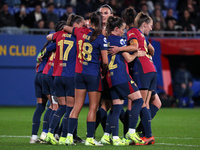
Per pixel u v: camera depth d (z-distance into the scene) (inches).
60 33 907.4
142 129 920.3
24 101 2159.2
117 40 879.7
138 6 2377.0
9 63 2132.1
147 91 906.7
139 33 908.0
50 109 943.0
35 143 909.2
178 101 2251.5
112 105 899.4
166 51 2197.3
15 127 1263.5
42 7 2479.1
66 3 2506.2
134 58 878.4
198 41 2191.2
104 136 907.4
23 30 2210.9
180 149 809.5
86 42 850.1
